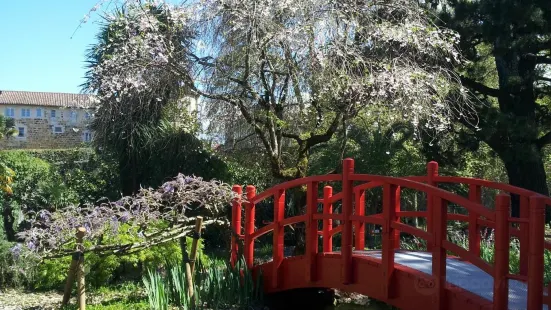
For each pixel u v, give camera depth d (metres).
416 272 5.53
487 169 16.03
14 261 8.35
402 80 8.70
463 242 10.02
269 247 13.12
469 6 10.93
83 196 14.70
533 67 12.49
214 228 12.47
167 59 9.18
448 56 10.38
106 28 11.82
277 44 8.93
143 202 7.04
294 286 7.18
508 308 4.61
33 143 33.62
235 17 8.95
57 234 6.54
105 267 8.55
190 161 13.25
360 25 9.33
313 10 8.84
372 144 12.73
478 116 11.12
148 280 7.62
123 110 10.59
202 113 10.66
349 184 6.36
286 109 9.84
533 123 11.12
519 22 10.30
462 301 4.92
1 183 11.12
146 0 9.50
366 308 8.11
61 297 8.19
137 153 12.94
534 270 4.27
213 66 9.41
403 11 9.84
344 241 6.36
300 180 7.06
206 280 7.25
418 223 13.09
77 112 13.42
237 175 13.95
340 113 9.32
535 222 4.29
